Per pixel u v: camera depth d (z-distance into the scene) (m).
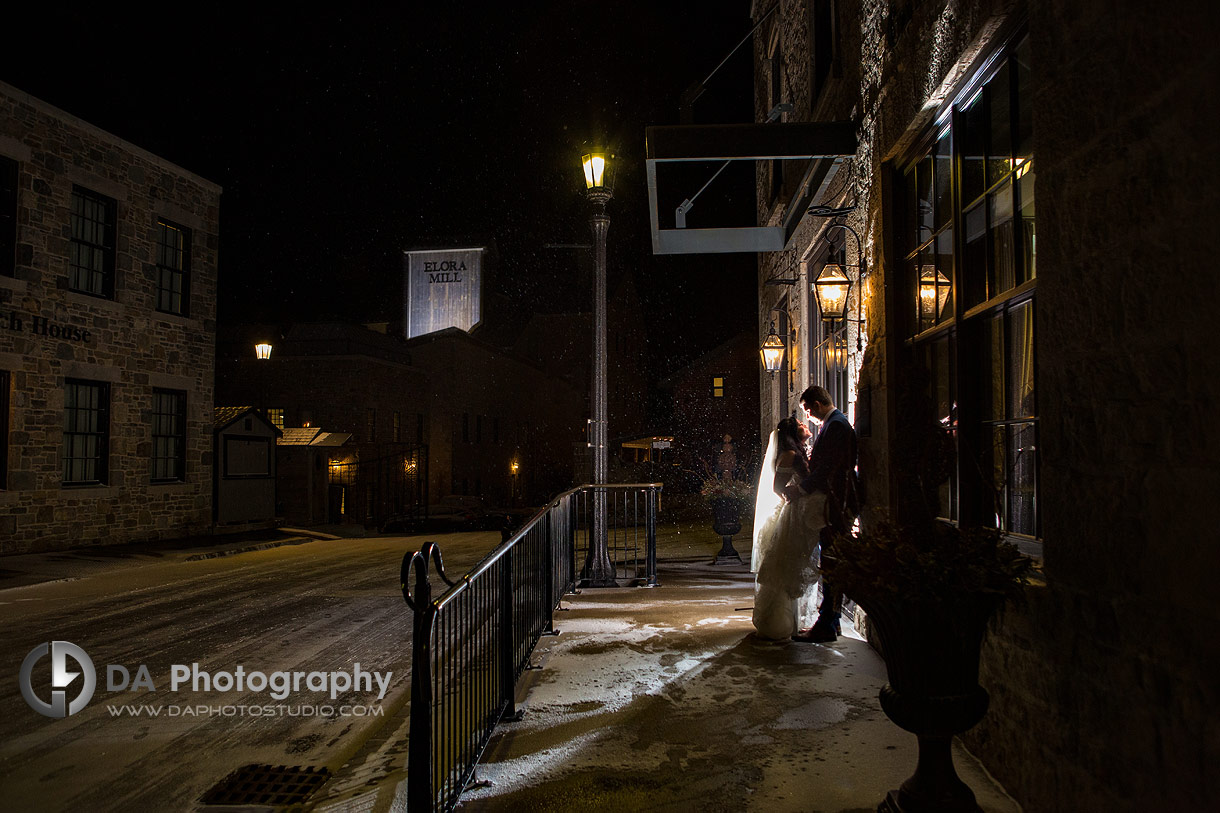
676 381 40.81
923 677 2.44
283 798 3.41
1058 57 2.44
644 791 2.99
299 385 27.25
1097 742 2.24
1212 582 1.74
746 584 8.74
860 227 5.59
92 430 14.74
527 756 3.38
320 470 24.62
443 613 2.86
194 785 3.58
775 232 8.80
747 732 3.57
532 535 4.96
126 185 15.30
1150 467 1.99
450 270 39.09
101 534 14.65
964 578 2.33
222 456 18.11
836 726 3.62
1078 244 2.33
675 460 38.91
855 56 5.71
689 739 3.51
